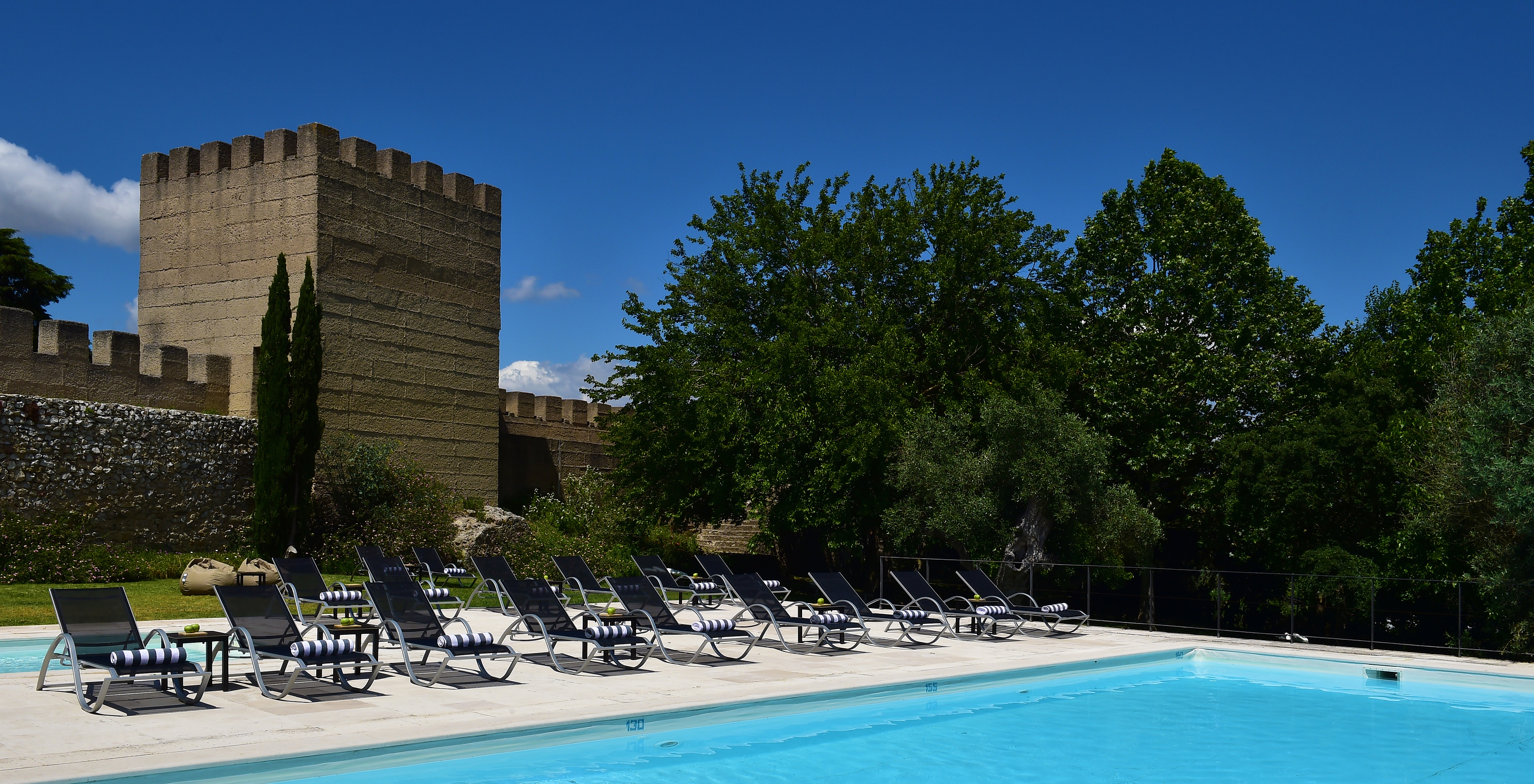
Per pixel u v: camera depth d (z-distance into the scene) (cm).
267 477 2484
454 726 870
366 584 1150
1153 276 2798
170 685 1040
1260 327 2759
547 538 2847
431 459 3097
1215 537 2814
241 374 2783
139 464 2402
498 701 1008
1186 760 941
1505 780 885
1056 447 2172
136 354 2547
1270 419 2772
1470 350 1847
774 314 2756
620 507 3112
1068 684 1360
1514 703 1247
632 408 2970
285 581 1527
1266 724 1106
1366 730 1084
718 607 1984
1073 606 2597
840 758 923
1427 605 2428
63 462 2252
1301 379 2859
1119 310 2836
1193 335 2738
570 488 3688
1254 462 2477
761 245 2833
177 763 721
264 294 2794
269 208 2811
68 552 2158
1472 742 1032
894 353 2462
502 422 3581
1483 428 1616
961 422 2311
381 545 2633
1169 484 2897
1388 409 2553
